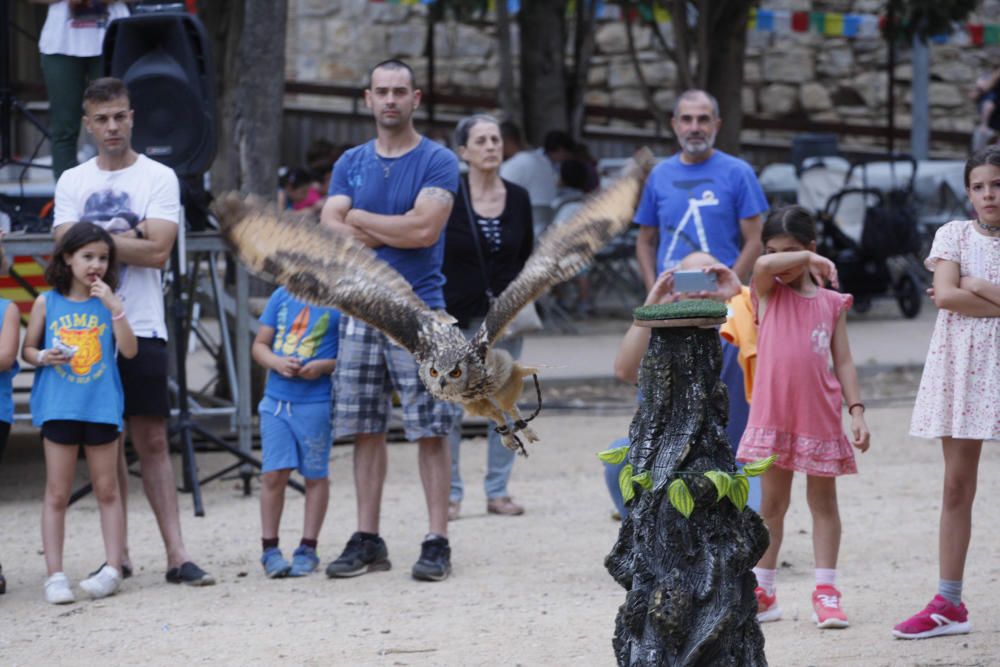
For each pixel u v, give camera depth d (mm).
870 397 15477
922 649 6664
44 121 24422
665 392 5230
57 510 8117
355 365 8461
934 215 21781
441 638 7078
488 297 10148
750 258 9359
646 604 5117
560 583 8219
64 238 8094
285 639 7129
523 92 21875
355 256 5445
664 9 19719
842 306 7383
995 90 21969
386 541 9492
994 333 6805
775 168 22031
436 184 8453
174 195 8664
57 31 11383
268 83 13883
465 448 13125
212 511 10562
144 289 8500
